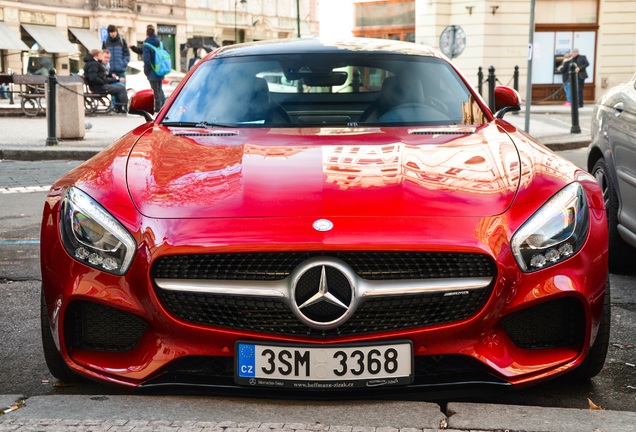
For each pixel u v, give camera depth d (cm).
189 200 299
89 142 1279
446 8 2875
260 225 282
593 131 570
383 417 275
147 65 1808
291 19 6912
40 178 967
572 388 329
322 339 278
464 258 282
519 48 2858
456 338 285
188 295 284
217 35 6084
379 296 276
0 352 377
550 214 295
